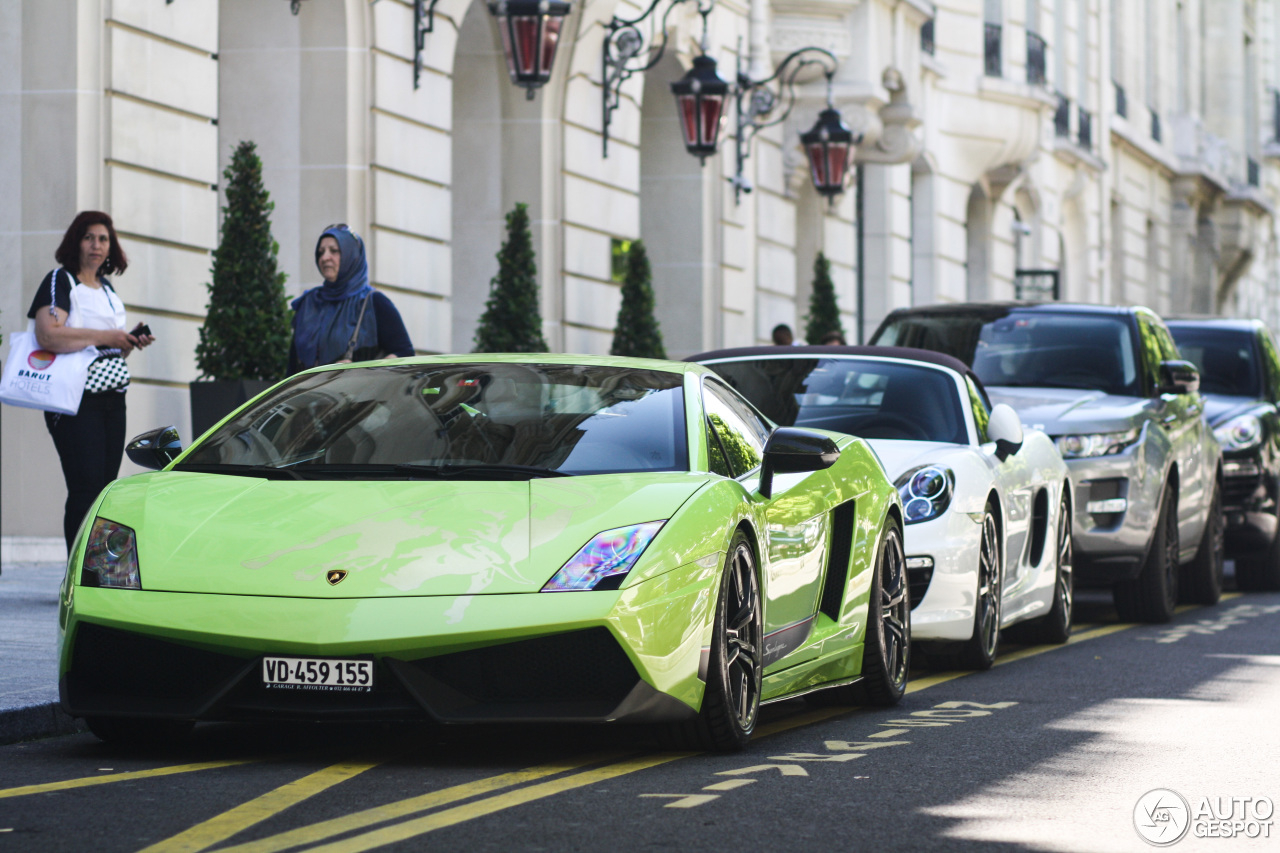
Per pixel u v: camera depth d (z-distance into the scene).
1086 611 22.03
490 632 9.12
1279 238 99.19
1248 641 18.00
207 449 10.97
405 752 10.30
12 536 20.36
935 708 12.78
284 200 24.91
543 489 9.95
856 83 39.91
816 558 11.70
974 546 14.73
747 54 38.38
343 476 10.33
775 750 10.57
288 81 24.89
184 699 9.38
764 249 39.53
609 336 32.47
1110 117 67.31
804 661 11.42
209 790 9.00
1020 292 57.84
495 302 28.19
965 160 52.03
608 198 32.47
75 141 20.23
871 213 46.59
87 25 20.31
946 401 16.25
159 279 21.23
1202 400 23.36
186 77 21.75
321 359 16.59
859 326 46.69
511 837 7.93
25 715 10.70
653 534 9.62
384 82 25.41
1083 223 63.88
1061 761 10.29
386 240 25.50
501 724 9.30
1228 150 85.81
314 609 9.19
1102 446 19.31
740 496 10.39
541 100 30.36
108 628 9.40
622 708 9.31
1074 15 61.97
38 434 20.41
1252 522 24.98
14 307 20.41
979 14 51.69
